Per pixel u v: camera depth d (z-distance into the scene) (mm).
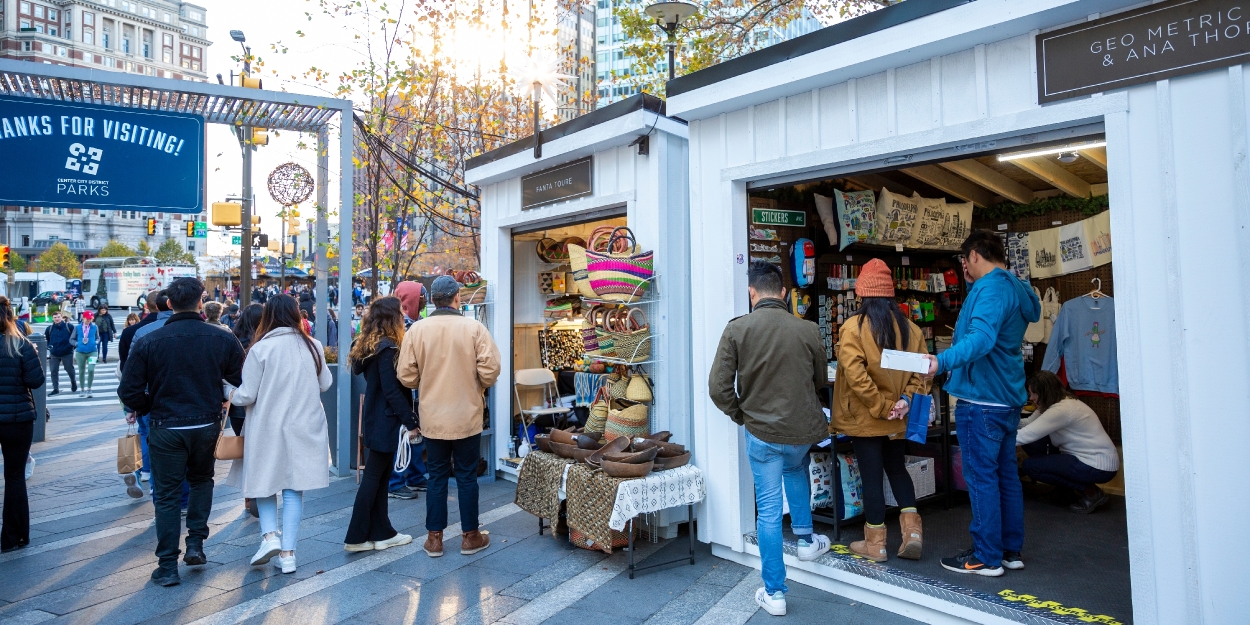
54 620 3479
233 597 3762
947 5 3064
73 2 99812
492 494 5844
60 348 13141
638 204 4773
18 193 5613
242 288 12078
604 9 40938
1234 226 2504
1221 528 2539
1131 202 2732
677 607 3555
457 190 9328
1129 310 2738
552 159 5449
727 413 3498
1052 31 2912
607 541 3875
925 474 4629
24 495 4582
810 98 3773
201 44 117062
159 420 3928
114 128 5914
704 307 4305
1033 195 6160
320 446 4215
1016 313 3420
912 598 3322
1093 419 4676
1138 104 2717
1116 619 2900
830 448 4453
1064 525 4383
